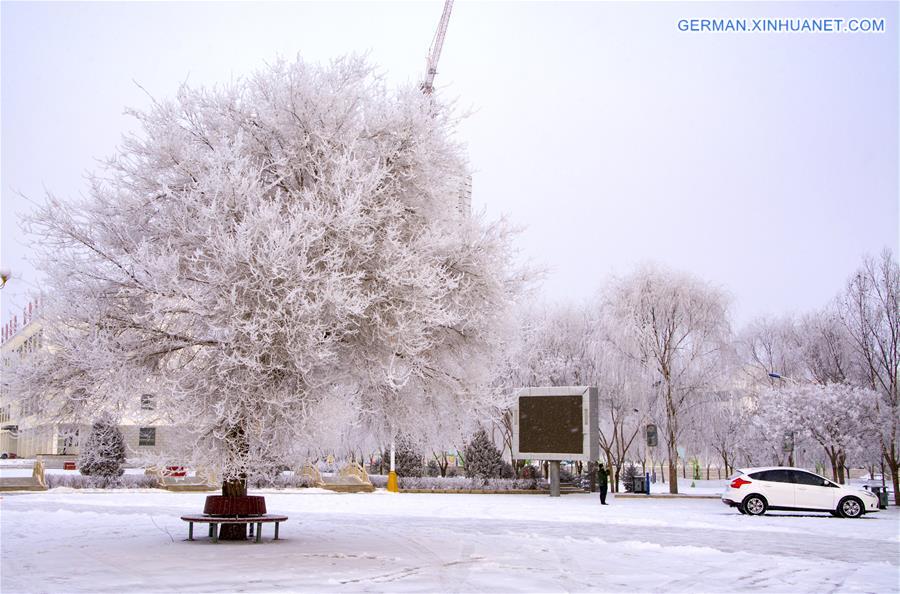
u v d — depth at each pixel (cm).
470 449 4019
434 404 1408
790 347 4578
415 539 1567
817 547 1594
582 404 3412
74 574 1027
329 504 2744
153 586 934
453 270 1345
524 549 1432
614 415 4238
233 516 1423
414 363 1284
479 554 1338
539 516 2314
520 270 1418
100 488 3322
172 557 1199
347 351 1291
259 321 1127
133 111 1351
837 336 3944
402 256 1236
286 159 1307
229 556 1216
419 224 1363
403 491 3694
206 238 1205
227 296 1138
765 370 4650
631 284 4069
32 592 891
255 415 1156
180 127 1360
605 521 2169
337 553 1286
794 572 1210
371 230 1288
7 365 1223
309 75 1345
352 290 1199
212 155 1288
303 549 1332
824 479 2528
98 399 1231
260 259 1112
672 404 3909
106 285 1255
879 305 3475
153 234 1322
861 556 1447
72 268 1234
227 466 1200
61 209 1265
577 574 1129
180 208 1289
